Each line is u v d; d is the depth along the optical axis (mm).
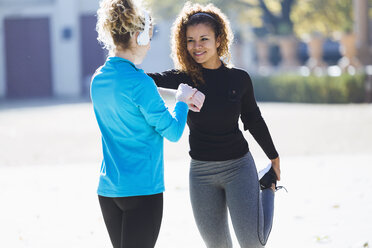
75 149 13367
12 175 10312
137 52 3590
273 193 4406
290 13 35750
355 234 6250
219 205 4230
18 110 24625
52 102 29547
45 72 35969
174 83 4172
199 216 4254
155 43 34438
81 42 36000
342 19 35156
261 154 11766
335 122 17125
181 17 4207
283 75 28781
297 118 18672
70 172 10508
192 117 4129
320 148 12508
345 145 12781
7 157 12414
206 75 4160
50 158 12203
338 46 42562
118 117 3490
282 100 28844
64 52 35469
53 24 35438
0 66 35719
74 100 30719
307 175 9609
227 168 4133
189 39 4121
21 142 14695
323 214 7141
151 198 3525
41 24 35656
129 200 3494
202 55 4098
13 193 8805
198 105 3621
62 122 19188
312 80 27031
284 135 14680
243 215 4070
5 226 6945
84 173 10367
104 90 3498
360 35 27281
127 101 3451
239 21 35281
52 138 15312
